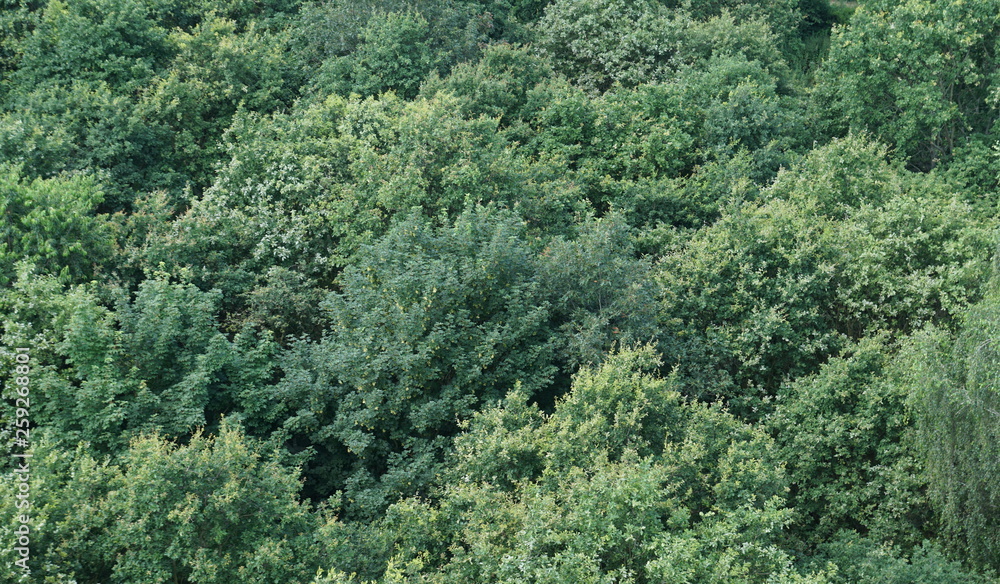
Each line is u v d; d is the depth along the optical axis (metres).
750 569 12.84
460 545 14.49
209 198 23.94
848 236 20.22
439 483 15.98
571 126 27.75
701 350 19.69
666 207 25.28
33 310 16.86
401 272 18.39
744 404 19.27
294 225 23.20
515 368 18.17
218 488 13.16
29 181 21.31
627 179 26.16
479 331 17.91
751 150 27.77
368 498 15.96
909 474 16.58
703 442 14.88
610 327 18.53
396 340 17.38
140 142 25.23
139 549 12.99
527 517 12.62
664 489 13.30
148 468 12.77
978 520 14.51
